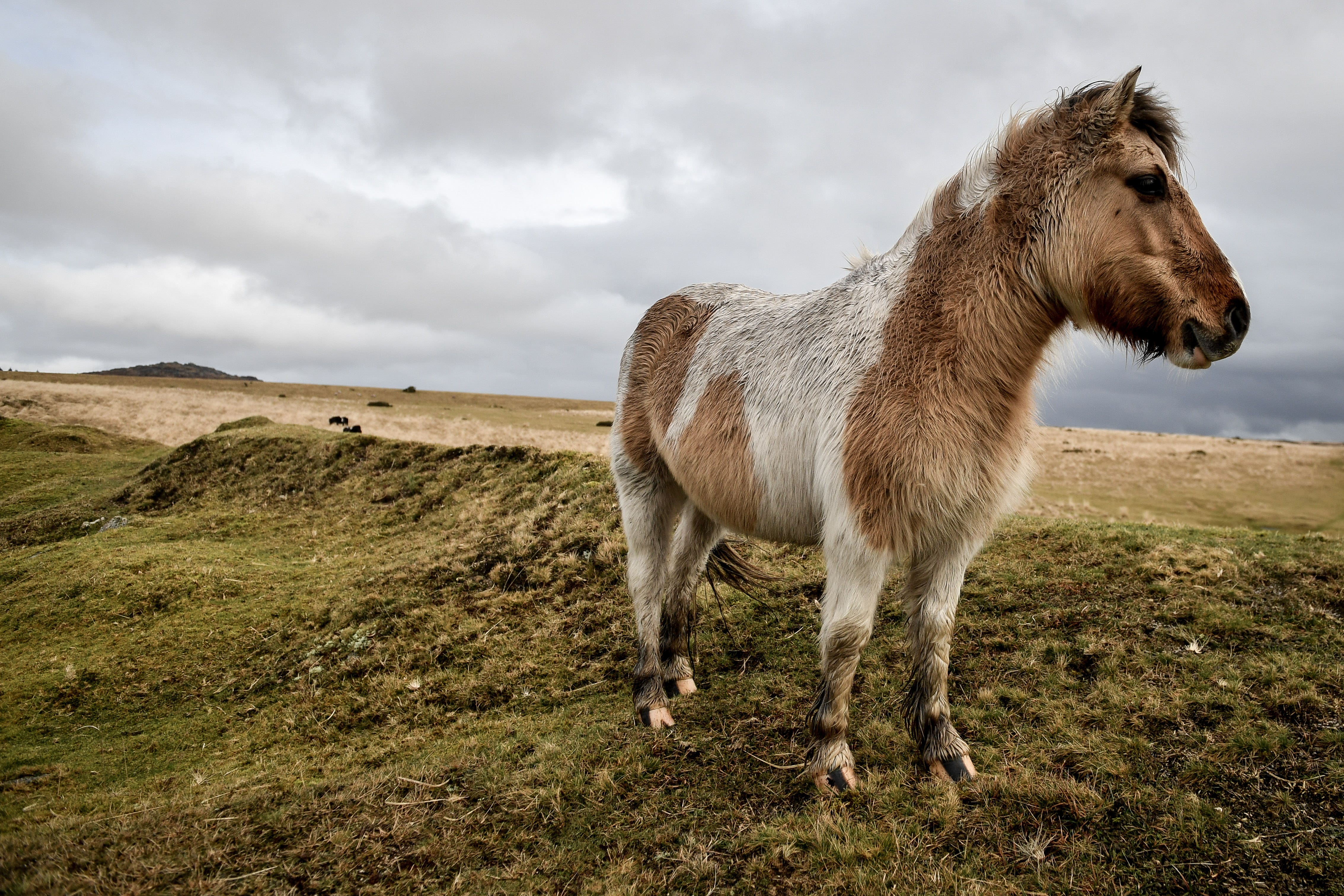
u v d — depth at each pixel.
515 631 7.24
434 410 53.31
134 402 41.62
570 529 9.12
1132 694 4.15
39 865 3.45
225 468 16.77
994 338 3.13
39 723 6.93
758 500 3.81
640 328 5.19
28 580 11.04
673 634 5.07
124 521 14.66
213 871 3.37
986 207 3.22
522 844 3.43
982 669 4.77
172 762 5.98
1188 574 5.71
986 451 3.18
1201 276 2.75
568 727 4.89
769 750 4.04
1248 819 3.06
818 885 2.92
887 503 3.14
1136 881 2.78
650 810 3.58
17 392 40.88
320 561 11.12
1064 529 7.03
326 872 3.31
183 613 9.34
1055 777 3.46
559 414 60.09
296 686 7.16
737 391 3.93
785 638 5.75
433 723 5.91
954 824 3.17
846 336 3.45
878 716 4.34
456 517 11.44
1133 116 2.96
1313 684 4.01
